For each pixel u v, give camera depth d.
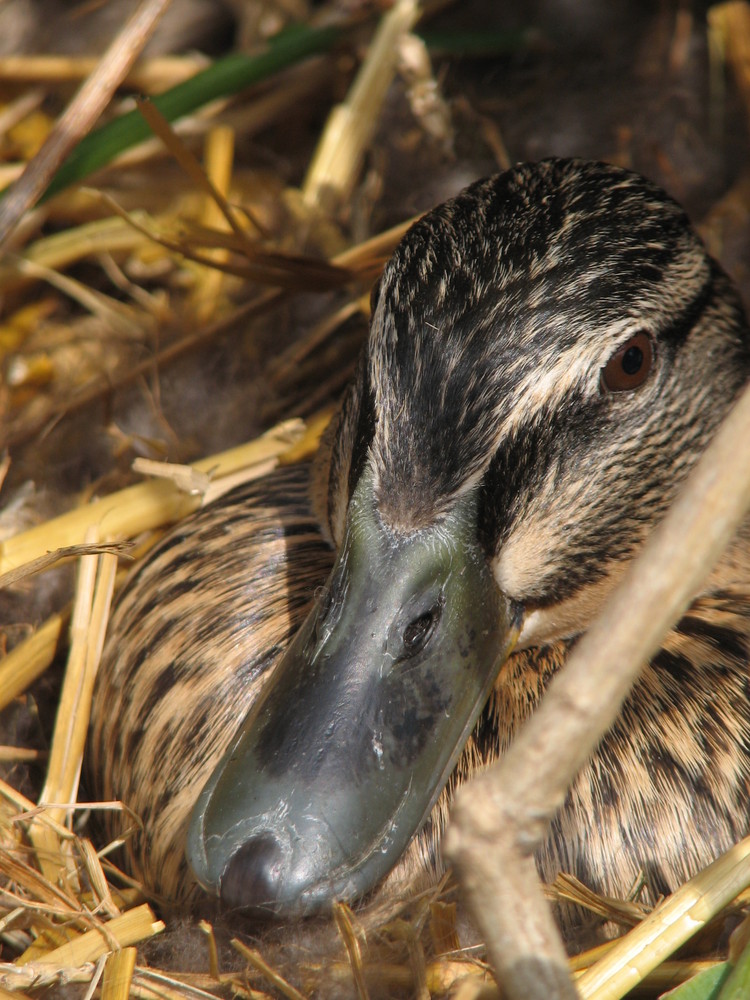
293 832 0.66
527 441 0.68
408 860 0.69
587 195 0.69
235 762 0.67
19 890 0.70
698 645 0.70
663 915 0.67
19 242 0.81
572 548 0.69
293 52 0.81
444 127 0.82
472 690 0.68
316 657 0.67
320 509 0.73
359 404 0.69
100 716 0.72
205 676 0.71
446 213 0.69
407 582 0.67
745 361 0.72
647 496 0.70
